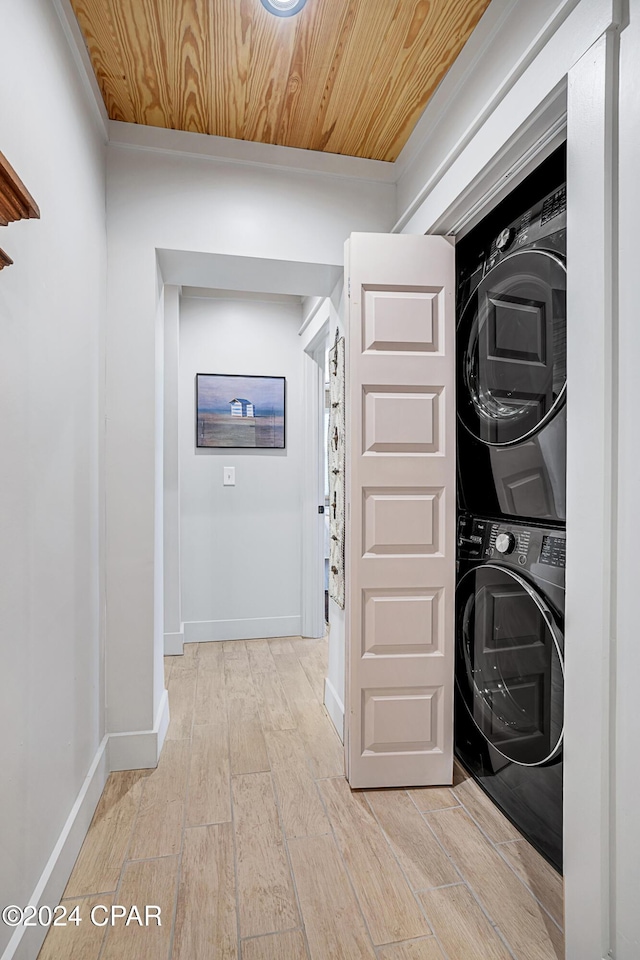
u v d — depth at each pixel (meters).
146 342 2.00
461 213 1.73
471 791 1.85
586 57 1.06
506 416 1.65
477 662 1.85
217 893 1.38
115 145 1.96
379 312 1.83
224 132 2.02
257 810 1.73
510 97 1.33
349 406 1.85
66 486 1.44
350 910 1.32
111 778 1.92
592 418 1.06
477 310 1.84
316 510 3.62
